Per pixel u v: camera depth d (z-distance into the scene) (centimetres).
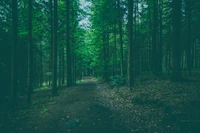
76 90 1727
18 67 1931
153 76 1827
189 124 612
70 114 906
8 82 1678
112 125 718
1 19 1315
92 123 755
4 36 1455
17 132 738
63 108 1036
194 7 1541
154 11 1816
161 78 1606
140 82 1580
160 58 2045
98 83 2527
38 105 1172
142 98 992
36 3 1492
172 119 673
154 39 1856
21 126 805
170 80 1338
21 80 1962
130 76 1405
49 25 1833
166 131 607
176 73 1262
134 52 2194
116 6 1723
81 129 705
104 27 2073
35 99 1423
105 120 777
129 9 1361
